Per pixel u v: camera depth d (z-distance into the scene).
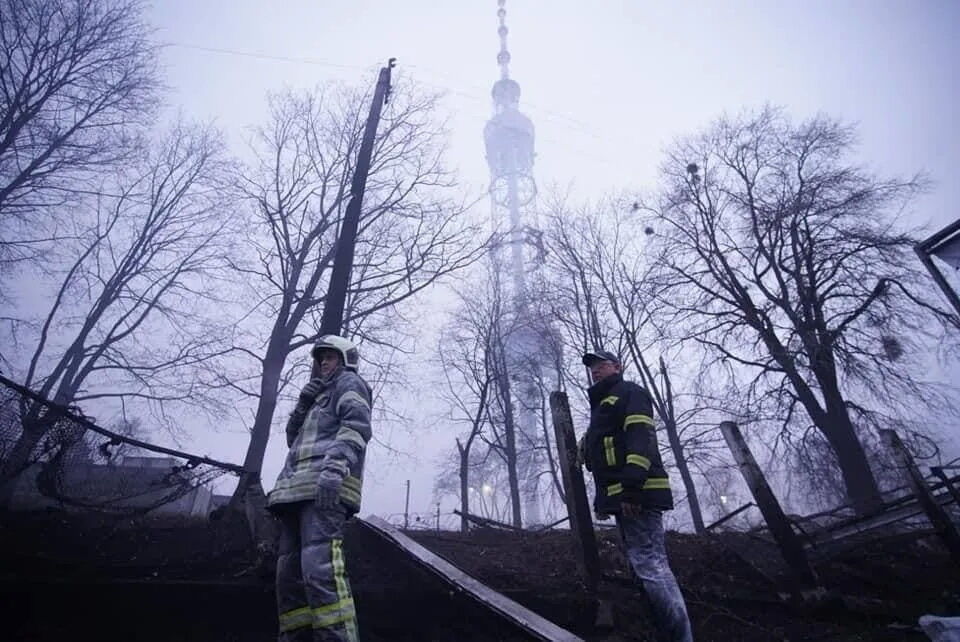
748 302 15.82
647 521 3.36
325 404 3.01
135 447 5.05
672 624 3.06
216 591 3.44
